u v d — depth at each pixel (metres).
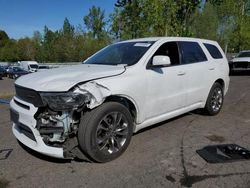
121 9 16.41
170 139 4.94
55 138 3.72
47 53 64.88
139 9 15.23
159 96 4.79
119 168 3.86
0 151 4.44
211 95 6.27
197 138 4.99
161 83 4.79
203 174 3.67
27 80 4.04
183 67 5.37
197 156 4.22
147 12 14.69
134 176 3.64
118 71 4.21
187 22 15.46
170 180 3.54
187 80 5.44
